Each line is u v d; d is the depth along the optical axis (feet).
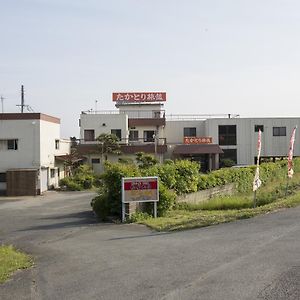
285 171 108.99
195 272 25.73
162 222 50.62
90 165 148.56
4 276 28.19
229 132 173.27
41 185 120.47
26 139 120.88
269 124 173.58
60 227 56.13
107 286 24.29
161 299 21.18
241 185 89.25
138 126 169.27
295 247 30.60
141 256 31.89
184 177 70.44
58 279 26.91
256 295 20.81
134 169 61.93
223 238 36.24
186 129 178.40
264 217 45.91
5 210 84.89
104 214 61.16
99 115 159.43
